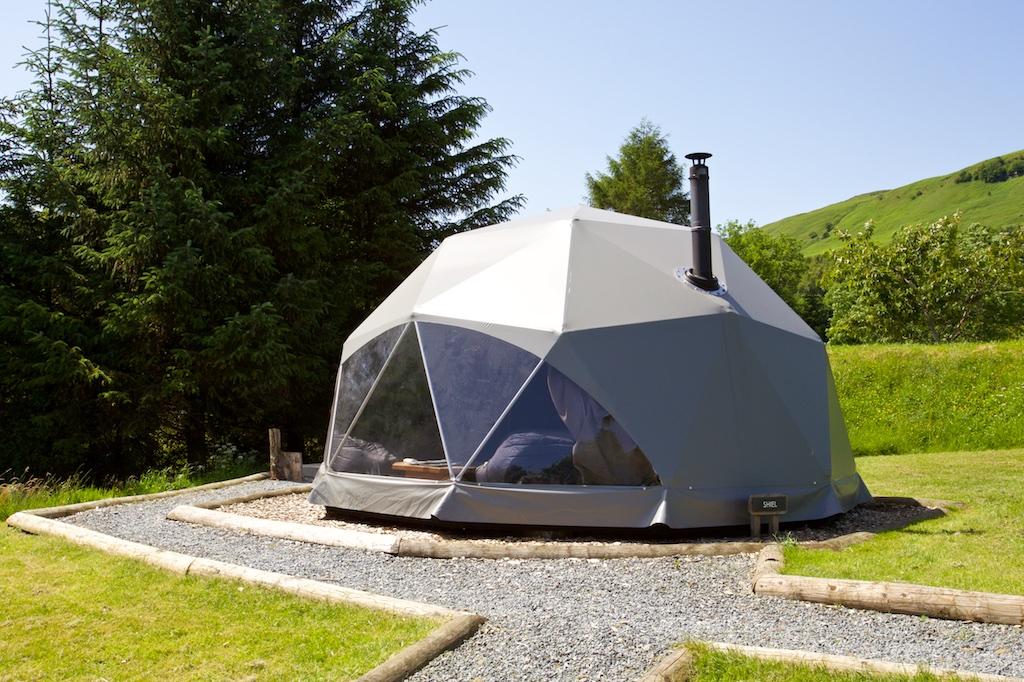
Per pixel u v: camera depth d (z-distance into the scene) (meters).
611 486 8.08
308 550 7.57
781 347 9.43
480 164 20.89
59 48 15.35
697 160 9.37
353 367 10.02
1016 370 18.66
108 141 14.77
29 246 15.17
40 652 5.06
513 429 8.31
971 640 4.80
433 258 10.84
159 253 14.52
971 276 32.00
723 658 4.45
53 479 13.21
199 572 6.58
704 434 8.35
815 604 5.65
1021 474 12.99
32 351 14.15
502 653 4.75
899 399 18.83
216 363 14.24
